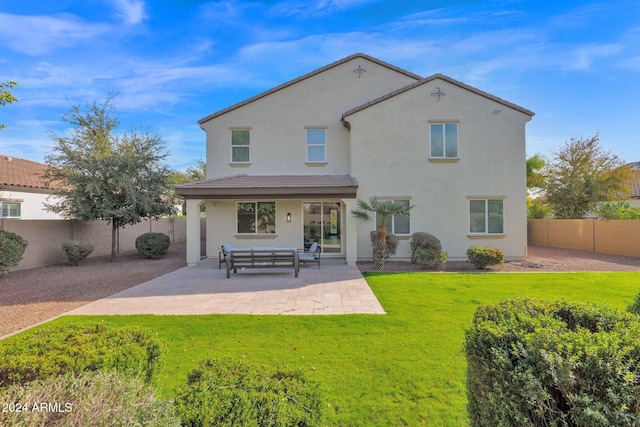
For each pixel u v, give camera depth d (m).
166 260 16.56
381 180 15.58
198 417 2.13
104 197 15.25
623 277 10.87
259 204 16.45
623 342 2.14
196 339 5.64
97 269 13.76
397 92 15.42
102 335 3.21
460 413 3.47
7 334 5.99
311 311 7.35
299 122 16.89
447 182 15.48
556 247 20.72
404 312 7.10
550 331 2.38
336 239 16.52
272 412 2.23
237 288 9.92
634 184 25.42
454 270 12.86
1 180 18.91
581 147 22.53
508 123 15.42
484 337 2.57
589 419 1.86
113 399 2.03
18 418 1.76
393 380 4.16
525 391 2.08
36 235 14.39
